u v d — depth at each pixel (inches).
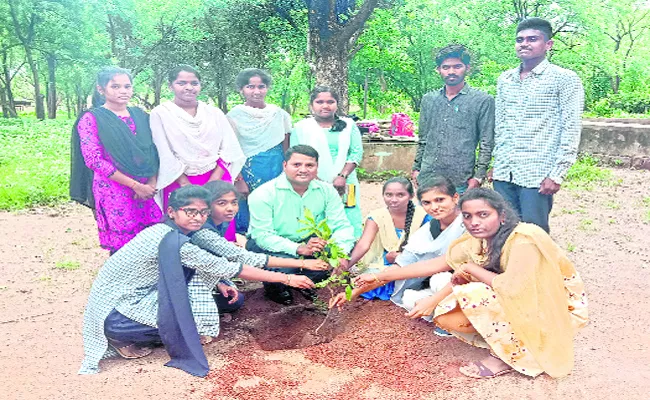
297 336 154.5
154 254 134.8
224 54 828.0
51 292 190.2
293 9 675.4
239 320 163.3
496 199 125.6
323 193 172.9
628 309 172.6
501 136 182.1
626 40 1165.1
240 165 193.0
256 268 145.3
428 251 153.3
